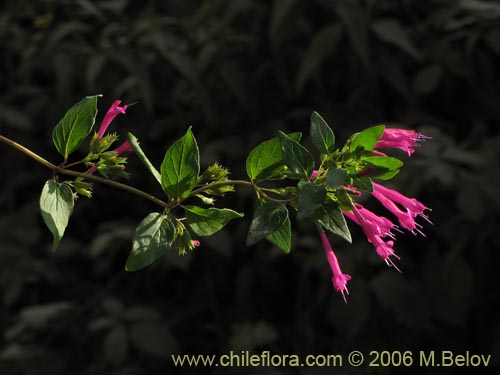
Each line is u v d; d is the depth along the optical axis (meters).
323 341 0.77
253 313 0.82
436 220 0.74
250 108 0.82
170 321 0.81
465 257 0.78
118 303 0.76
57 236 0.37
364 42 0.74
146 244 0.38
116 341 0.73
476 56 0.82
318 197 0.36
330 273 0.72
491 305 0.77
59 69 0.84
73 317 0.83
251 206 0.81
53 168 0.40
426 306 0.70
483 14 0.78
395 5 0.83
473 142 0.75
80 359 0.83
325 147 0.38
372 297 0.75
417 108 0.81
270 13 0.83
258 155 0.39
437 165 0.67
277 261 0.82
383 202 0.40
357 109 0.81
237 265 0.84
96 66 0.81
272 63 0.81
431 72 0.79
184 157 0.39
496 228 0.72
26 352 0.79
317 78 0.79
